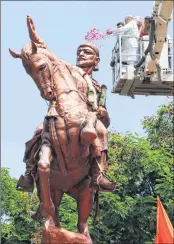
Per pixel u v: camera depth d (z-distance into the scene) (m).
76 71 9.26
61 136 8.46
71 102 8.69
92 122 8.47
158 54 12.54
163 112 22.50
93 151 8.82
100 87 9.62
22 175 9.03
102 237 19.28
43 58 8.79
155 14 12.05
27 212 19.94
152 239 19.00
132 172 20.64
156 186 19.45
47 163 8.30
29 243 19.61
